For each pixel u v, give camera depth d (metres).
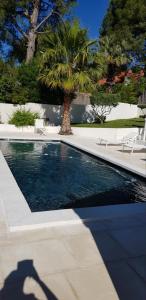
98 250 3.64
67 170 9.22
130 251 3.66
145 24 28.44
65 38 14.80
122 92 25.44
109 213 4.85
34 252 3.48
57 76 14.77
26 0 21.19
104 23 31.22
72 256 3.45
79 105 21.55
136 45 28.34
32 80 19.31
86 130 17.14
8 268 3.12
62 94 20.16
